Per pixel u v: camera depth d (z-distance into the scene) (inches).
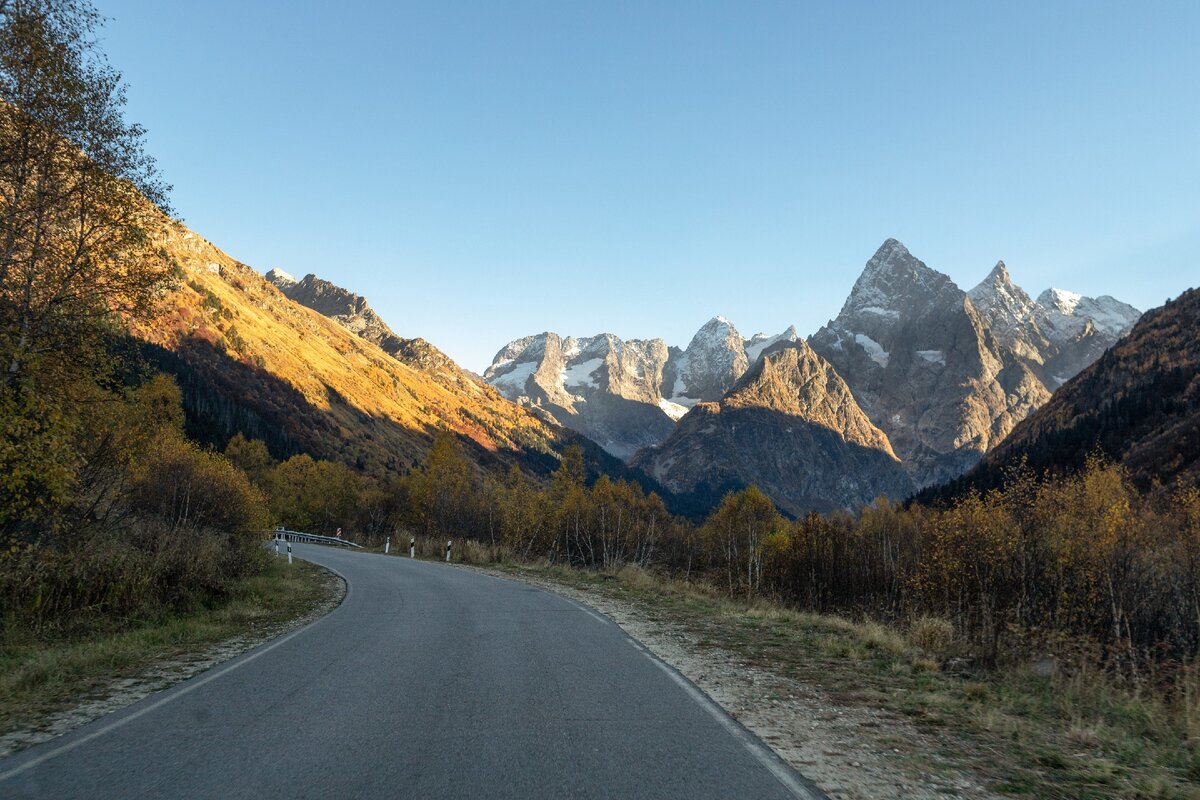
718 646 419.8
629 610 601.0
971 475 5246.1
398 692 287.6
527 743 215.8
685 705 267.1
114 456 580.4
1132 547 765.9
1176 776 197.9
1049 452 4817.9
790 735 229.8
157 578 557.3
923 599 828.0
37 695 290.7
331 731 229.3
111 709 264.7
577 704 267.3
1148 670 395.2
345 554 1542.8
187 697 281.1
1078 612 721.6
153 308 567.2
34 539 504.1
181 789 176.4
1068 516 783.1
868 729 240.1
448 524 2438.5
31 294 502.9
